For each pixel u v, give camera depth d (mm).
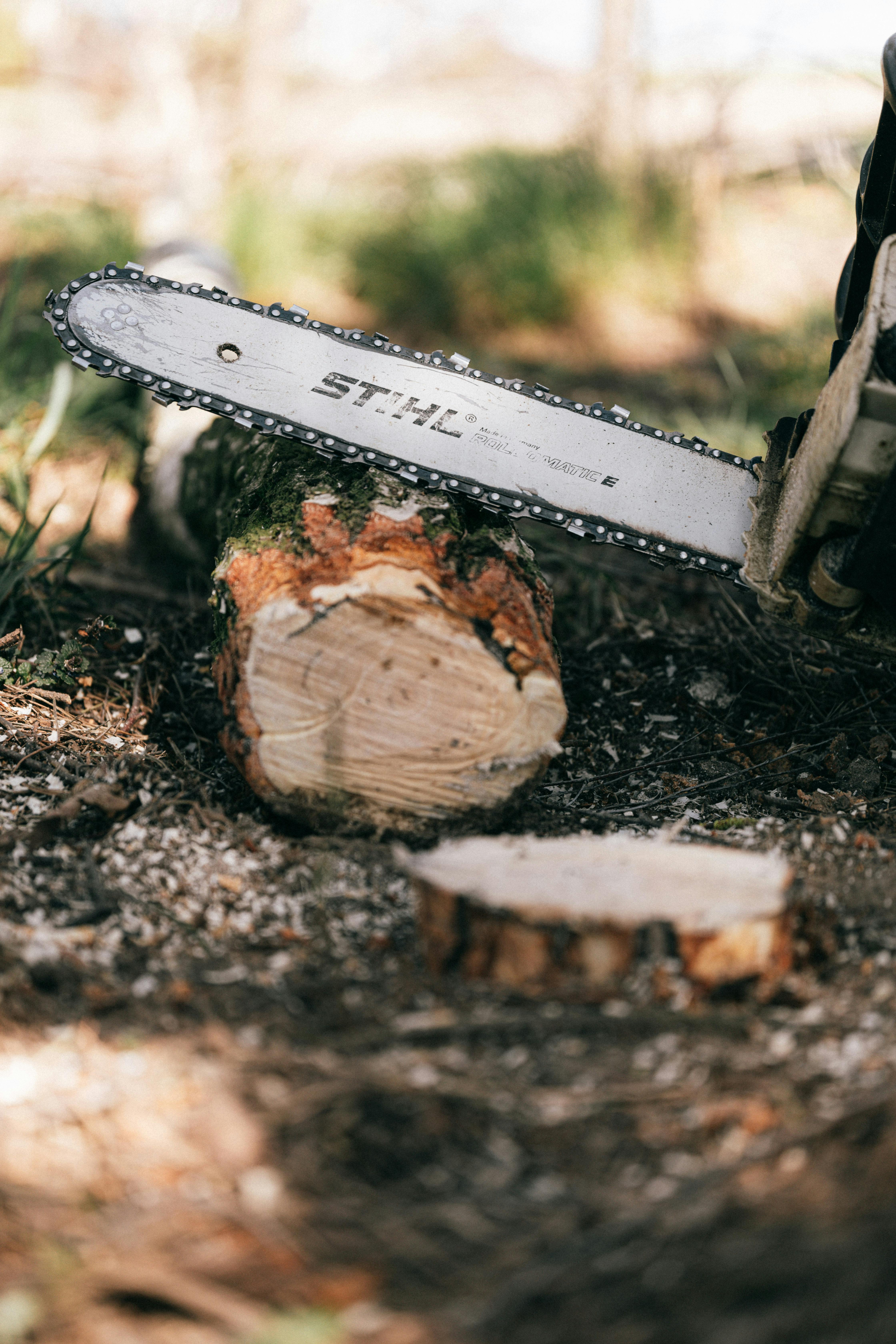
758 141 3357
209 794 1435
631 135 2928
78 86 4418
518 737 1387
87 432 1878
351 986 1306
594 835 1421
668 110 3156
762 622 1649
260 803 1431
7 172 3363
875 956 1316
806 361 2258
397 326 2738
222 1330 1187
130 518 1788
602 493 1453
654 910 1276
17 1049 1270
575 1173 1230
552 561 1726
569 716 1550
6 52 4492
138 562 1735
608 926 1275
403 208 3010
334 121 3797
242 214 2760
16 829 1395
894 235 1397
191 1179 1229
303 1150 1235
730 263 2971
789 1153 1229
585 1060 1267
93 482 1822
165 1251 1206
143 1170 1230
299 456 1478
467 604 1389
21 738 1470
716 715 1553
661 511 1456
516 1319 1187
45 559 1585
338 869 1382
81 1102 1251
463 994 1296
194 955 1326
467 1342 1182
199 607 1641
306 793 1392
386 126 4168
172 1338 1185
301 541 1406
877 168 1439
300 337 1455
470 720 1380
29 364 1932
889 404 1334
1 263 2652
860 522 1377
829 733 1529
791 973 1306
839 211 3189
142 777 1431
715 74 2934
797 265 3012
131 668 1543
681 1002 1283
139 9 3496
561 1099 1251
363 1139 1240
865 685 1570
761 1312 1181
